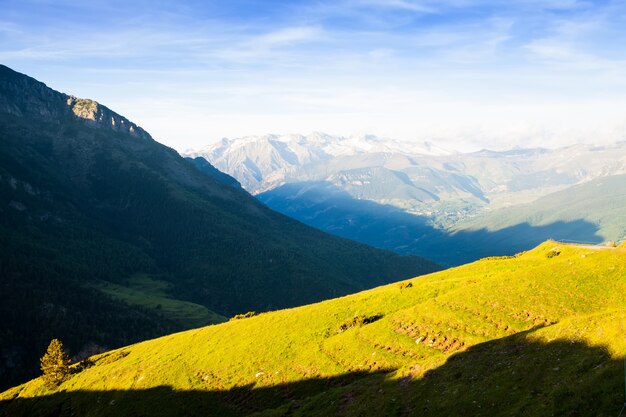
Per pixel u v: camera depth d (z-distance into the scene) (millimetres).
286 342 84688
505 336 62188
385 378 60000
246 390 74688
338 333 82062
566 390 37719
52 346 115562
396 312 81688
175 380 86562
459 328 69375
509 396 42281
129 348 124250
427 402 48375
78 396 98812
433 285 90000
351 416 53375
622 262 72250
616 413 32562
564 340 47531
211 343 98188
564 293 69375
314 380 70000
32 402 106812
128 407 84000
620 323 44406
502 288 76062
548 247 100062
